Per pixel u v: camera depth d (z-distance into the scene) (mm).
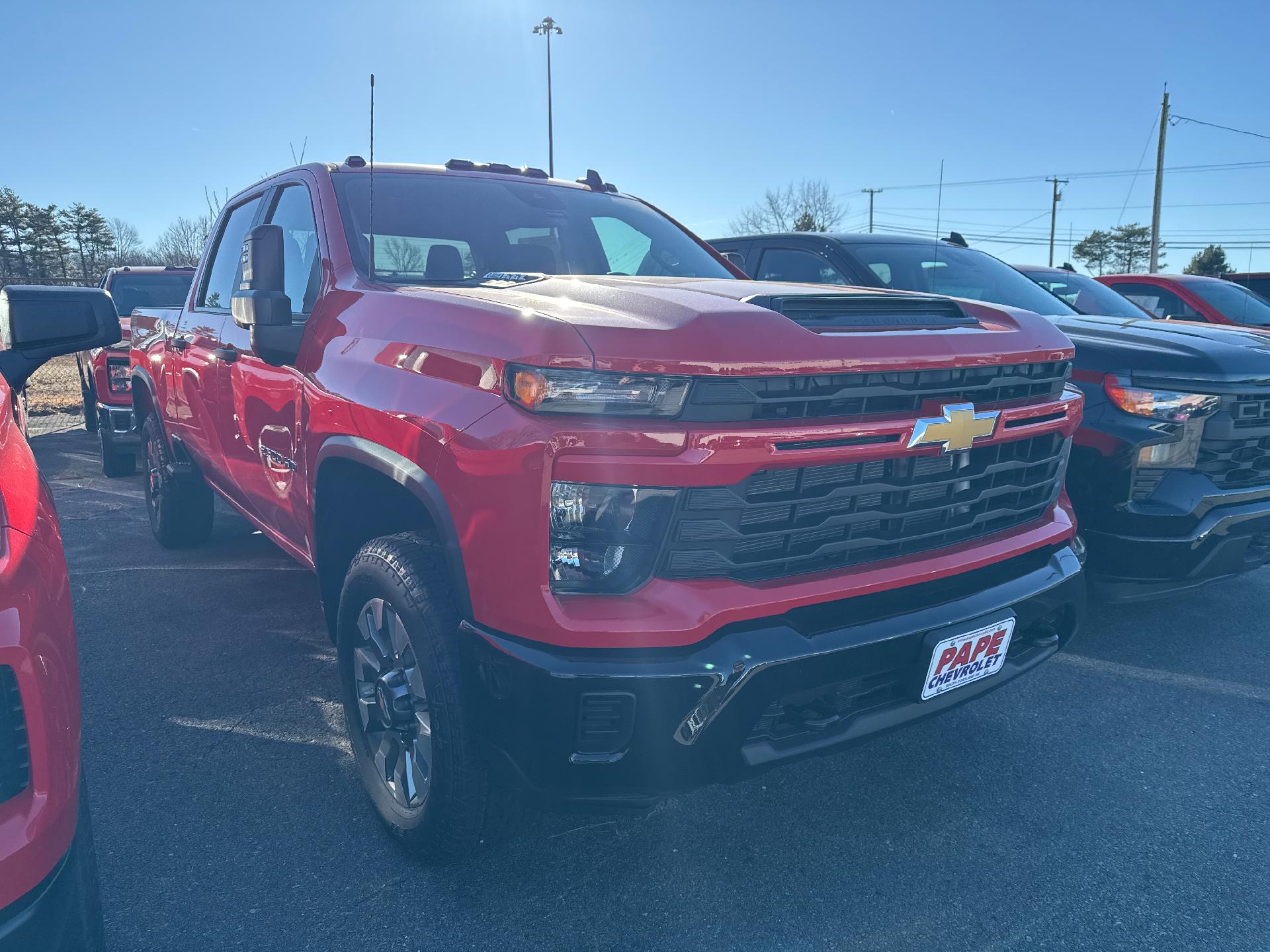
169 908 2195
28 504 1552
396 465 2156
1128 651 3875
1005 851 2477
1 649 1344
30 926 1351
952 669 2205
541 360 1869
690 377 1854
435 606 2137
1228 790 2795
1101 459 3625
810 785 2812
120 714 3205
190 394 4008
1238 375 3543
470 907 2223
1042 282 6051
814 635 2002
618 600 1890
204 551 5273
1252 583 4793
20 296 2209
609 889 2301
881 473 2133
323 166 3211
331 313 2701
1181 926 2178
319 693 3381
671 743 1880
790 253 5359
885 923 2182
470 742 2109
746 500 1936
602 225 3512
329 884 2301
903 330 2203
